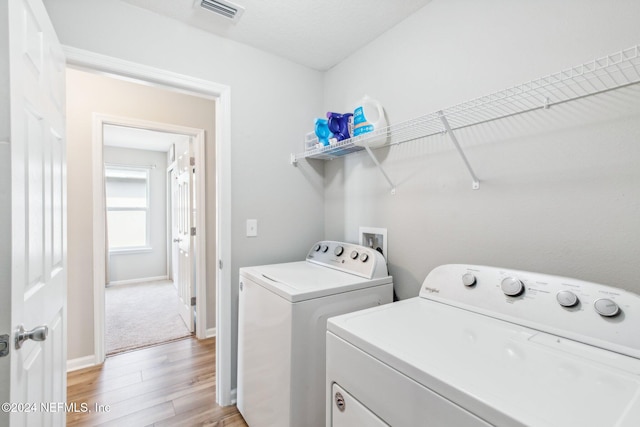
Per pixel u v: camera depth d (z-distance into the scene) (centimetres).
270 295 140
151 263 517
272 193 200
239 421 167
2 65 71
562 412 53
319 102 223
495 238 123
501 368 68
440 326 94
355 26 170
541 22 109
